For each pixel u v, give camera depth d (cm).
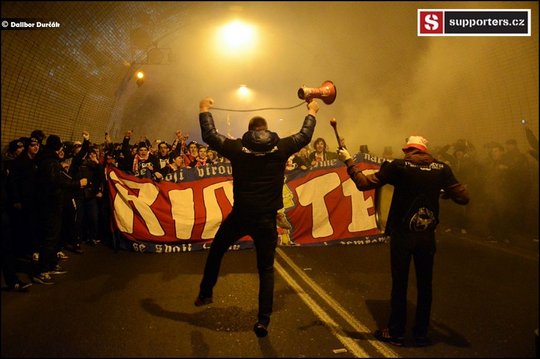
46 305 430
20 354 329
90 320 394
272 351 342
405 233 351
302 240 680
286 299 456
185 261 598
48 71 996
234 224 370
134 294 464
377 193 707
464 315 430
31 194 548
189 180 675
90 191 689
